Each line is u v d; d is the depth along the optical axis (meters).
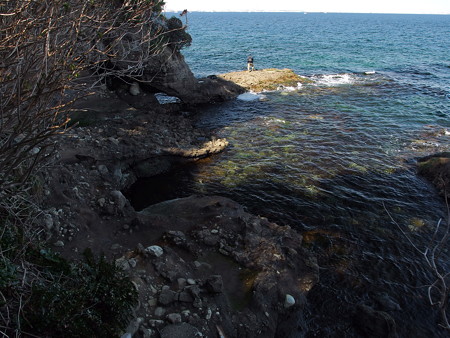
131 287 7.86
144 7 6.38
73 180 12.91
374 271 11.61
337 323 9.78
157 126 21.23
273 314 9.11
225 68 48.62
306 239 13.02
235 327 8.36
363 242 12.95
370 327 9.50
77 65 5.51
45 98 5.43
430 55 60.94
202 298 8.62
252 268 10.20
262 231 11.96
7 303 5.82
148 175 17.83
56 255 7.64
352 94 32.59
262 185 16.70
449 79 39.84
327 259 12.05
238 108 28.67
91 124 20.30
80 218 10.86
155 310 8.07
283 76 37.03
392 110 27.88
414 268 11.79
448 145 21.33
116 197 12.55
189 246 10.67
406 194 16.12
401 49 69.62
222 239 11.25
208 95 29.98
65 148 15.92
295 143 21.39
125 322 7.16
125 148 17.34
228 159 19.36
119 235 11.10
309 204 15.22
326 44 78.38
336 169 18.27
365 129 23.81
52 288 6.50
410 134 23.11
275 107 28.69
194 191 16.45
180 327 7.68
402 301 10.55
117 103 24.27
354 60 54.16
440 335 9.63
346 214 14.57
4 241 6.82
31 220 8.60
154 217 12.09
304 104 29.36
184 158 18.83
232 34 110.56
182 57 28.73
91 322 6.53
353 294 10.68
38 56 5.37
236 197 15.81
